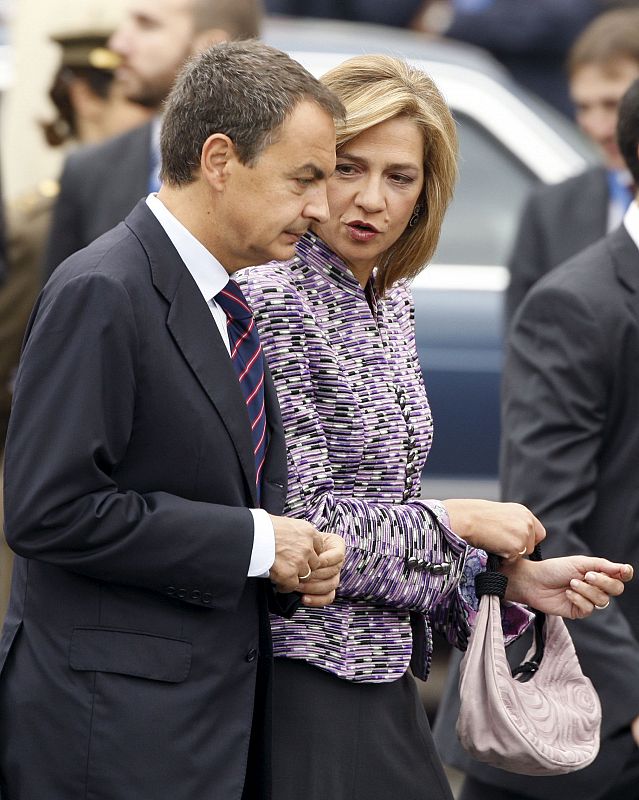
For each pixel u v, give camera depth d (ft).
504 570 33.96
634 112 38.88
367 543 30.48
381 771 31.37
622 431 37.91
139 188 49.57
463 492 60.39
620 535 37.91
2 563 54.95
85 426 27.09
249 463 28.76
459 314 61.16
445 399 60.75
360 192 30.81
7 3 69.97
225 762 28.60
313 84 28.17
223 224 28.35
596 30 54.75
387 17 89.45
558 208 55.26
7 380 53.78
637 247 38.52
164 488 28.27
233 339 29.45
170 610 28.43
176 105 28.43
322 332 31.04
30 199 54.39
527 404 38.40
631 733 36.91
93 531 27.25
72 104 56.80
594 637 37.14
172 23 50.60
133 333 27.58
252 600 29.25
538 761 31.78
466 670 32.30
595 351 37.73
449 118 31.71
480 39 86.33
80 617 28.22
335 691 30.99
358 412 31.04
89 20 56.03
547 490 37.58
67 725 27.99
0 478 54.70
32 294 53.62
